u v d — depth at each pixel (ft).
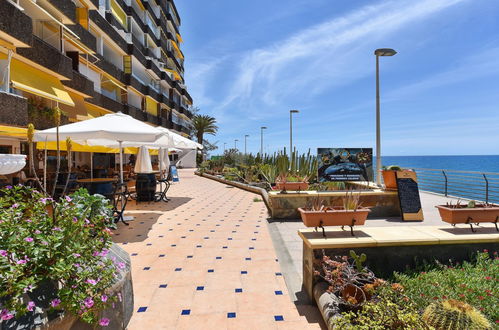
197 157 186.80
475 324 6.97
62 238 7.46
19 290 6.08
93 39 59.21
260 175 60.44
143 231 22.33
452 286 9.88
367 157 28.27
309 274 11.54
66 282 7.22
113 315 8.71
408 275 10.89
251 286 12.69
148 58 106.32
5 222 7.07
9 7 27.91
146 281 13.24
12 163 12.66
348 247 11.19
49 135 20.93
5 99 28.04
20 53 34.68
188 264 15.31
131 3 95.09
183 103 175.32
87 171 54.75
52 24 46.68
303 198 26.68
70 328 7.20
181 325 9.77
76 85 49.90
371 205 25.82
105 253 8.36
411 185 24.94
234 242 19.38
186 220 26.37
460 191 36.40
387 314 7.82
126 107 84.07
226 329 9.54
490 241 11.84
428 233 12.46
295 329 9.52
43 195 8.55
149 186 37.35
